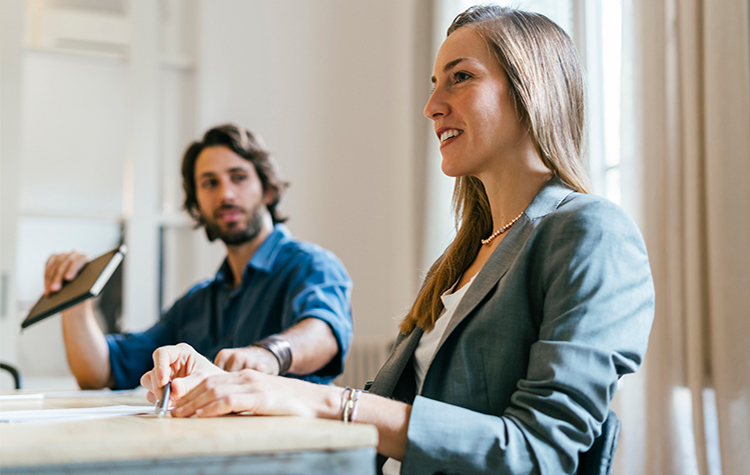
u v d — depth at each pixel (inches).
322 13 135.9
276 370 52.0
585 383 27.5
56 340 115.3
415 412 27.6
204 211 76.0
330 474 21.9
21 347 113.3
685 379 63.5
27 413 29.5
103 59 123.3
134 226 121.0
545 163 36.5
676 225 64.6
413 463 26.9
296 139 131.6
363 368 126.4
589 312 28.8
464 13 40.0
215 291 75.5
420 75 123.5
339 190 133.2
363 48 137.6
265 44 131.4
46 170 119.0
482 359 31.8
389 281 133.8
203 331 74.2
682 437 63.3
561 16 87.0
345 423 24.2
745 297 57.8
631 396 68.1
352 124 135.3
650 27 68.4
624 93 72.3
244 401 26.3
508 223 37.7
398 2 136.1
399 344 40.9
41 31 120.3
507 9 38.8
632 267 30.2
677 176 65.1
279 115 131.0
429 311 39.4
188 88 128.3
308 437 21.8
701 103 63.6
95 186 121.3
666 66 67.5
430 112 38.2
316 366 57.9
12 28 116.7
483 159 37.1
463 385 31.6
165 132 125.6
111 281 119.5
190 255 125.0
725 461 56.7
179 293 123.7
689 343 61.8
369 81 137.3
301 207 130.6
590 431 27.6
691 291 61.9
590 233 30.5
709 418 60.4
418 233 121.0
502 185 38.0
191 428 22.5
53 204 118.8
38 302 59.7
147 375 33.8
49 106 120.1
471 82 36.9
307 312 60.5
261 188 75.8
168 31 127.6
